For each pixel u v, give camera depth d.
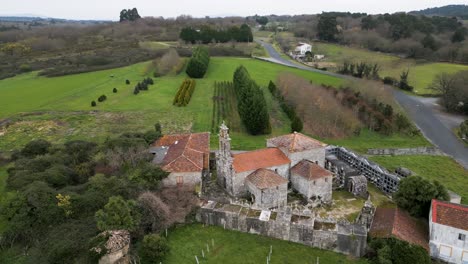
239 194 57.97
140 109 107.50
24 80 144.38
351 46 194.00
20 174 57.66
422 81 137.75
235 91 118.25
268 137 87.50
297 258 45.62
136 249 44.91
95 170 62.41
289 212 51.38
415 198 51.75
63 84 137.62
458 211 45.38
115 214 45.31
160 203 50.12
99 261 41.41
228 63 167.38
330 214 54.56
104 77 146.12
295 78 121.06
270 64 166.12
